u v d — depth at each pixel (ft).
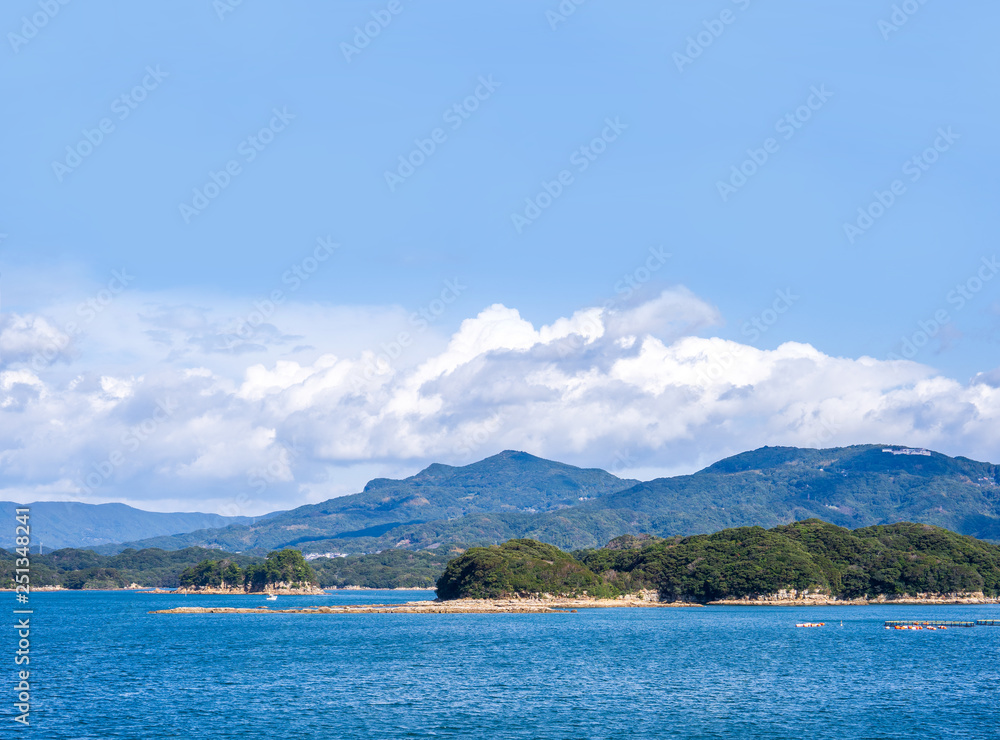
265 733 285.02
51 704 332.19
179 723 298.76
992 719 304.09
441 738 280.10
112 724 296.92
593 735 284.41
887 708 324.39
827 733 285.64
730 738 280.10
